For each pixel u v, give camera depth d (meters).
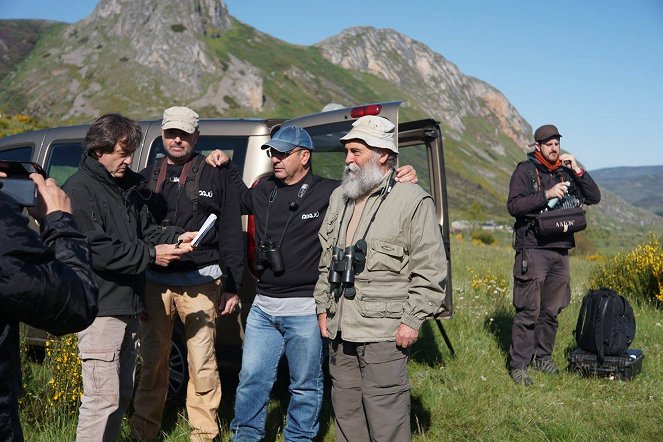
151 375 4.02
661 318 7.87
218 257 4.05
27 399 4.42
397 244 3.32
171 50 146.00
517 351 5.54
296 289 3.77
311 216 3.76
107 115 3.30
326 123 4.61
